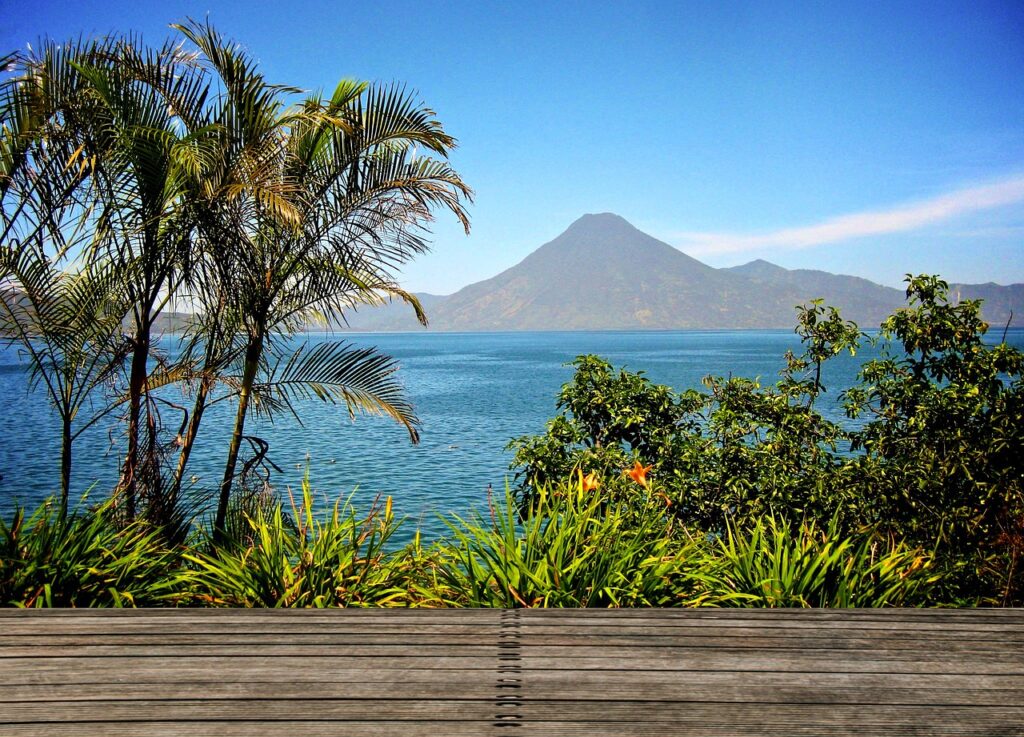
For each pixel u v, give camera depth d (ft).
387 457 61.31
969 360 17.90
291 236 17.07
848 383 153.07
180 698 5.40
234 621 6.84
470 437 75.72
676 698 5.49
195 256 15.90
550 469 18.06
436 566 10.98
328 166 17.70
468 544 10.73
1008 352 17.26
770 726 5.13
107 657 6.05
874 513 16.89
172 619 6.89
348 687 5.60
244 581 10.28
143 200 15.20
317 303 17.92
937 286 18.35
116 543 11.60
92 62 15.12
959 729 5.12
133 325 16.28
